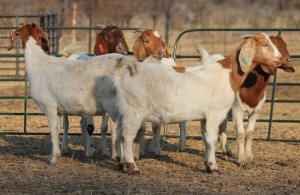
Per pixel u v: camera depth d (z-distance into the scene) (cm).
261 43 941
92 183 902
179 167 1020
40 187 879
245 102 1026
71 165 1018
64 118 1112
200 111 922
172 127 1458
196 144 1250
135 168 947
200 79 916
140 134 1087
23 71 2270
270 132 1329
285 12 5216
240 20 4600
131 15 3666
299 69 2489
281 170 1020
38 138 1298
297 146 1242
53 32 2077
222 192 866
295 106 1786
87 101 976
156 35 1109
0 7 3039
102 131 1092
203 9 4831
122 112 926
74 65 989
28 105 1731
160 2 3991
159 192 856
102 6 3456
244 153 1049
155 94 905
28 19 2980
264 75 1015
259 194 862
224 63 934
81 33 3238
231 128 1461
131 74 911
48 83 996
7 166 1005
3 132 1257
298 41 3497
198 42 3450
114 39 1147
